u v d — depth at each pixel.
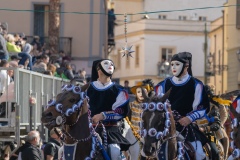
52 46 67.38
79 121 23.91
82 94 23.44
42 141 36.69
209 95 29.89
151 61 130.38
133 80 132.62
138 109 31.72
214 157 27.23
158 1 140.88
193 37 131.38
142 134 24.03
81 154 24.00
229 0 96.06
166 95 24.41
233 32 95.19
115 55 137.25
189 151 25.78
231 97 32.25
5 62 35.47
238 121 24.89
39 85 37.31
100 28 74.50
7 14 73.81
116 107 25.20
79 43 74.25
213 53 119.06
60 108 23.05
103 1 75.31
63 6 73.88
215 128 28.73
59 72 47.66
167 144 24.50
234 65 95.00
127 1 139.62
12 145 35.12
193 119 25.69
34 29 74.19
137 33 131.50
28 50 48.72
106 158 24.39
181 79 26.30
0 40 41.38
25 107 35.06
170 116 24.47
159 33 130.50
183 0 141.38
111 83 25.52
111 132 25.22
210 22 128.25
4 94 33.59
